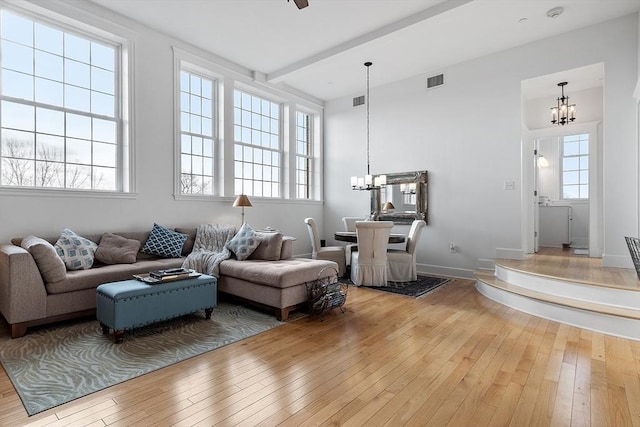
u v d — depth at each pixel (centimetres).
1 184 333
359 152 646
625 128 392
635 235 387
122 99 418
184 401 184
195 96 502
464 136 517
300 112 691
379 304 378
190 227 469
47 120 368
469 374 216
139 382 205
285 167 634
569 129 542
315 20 411
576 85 501
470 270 511
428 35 438
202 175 506
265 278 330
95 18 382
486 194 498
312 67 519
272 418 169
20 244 324
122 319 260
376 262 461
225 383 204
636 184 386
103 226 393
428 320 323
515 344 264
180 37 455
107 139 410
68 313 299
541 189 738
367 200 632
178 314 294
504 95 481
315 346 261
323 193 701
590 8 379
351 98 661
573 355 243
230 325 308
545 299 328
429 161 554
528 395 191
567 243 659
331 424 165
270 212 590
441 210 541
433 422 167
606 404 181
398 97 592
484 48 475
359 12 392
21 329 273
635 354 244
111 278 323
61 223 362
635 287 295
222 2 377
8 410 175
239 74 540
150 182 433
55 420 167
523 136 496
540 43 452
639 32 371
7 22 344
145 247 396
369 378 211
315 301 332
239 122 566
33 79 359
